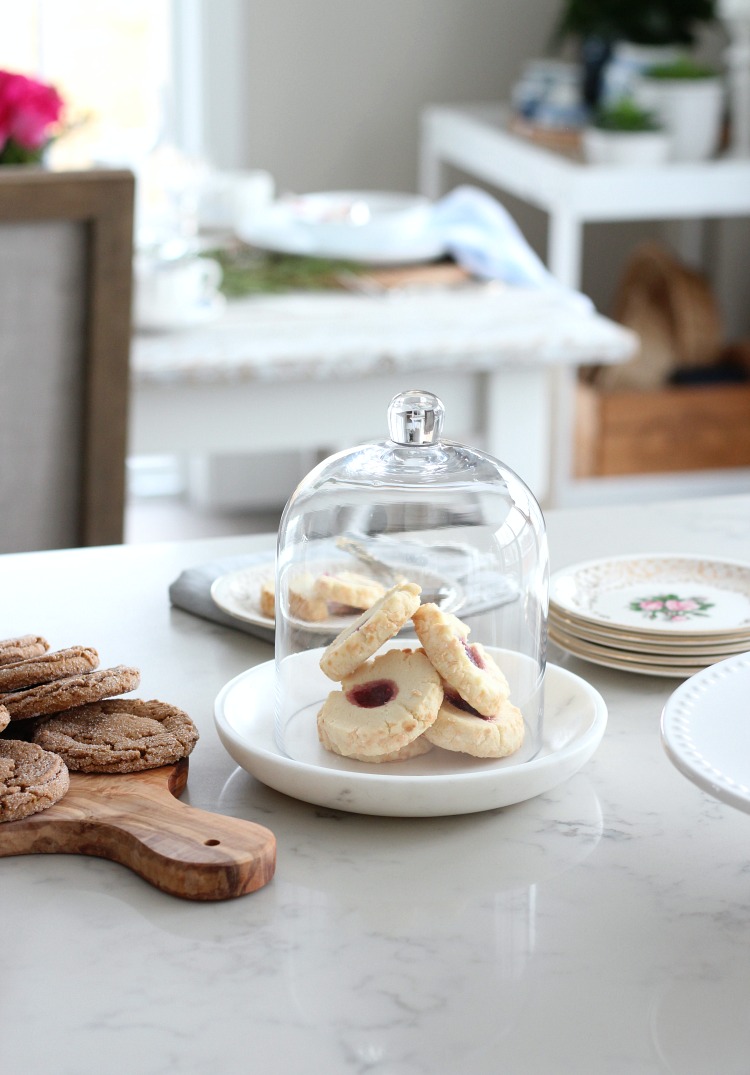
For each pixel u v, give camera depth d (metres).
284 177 3.43
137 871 0.69
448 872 0.69
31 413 1.64
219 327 2.03
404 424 0.84
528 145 2.99
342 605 0.82
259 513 3.53
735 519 1.29
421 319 2.08
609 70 3.01
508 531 0.82
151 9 3.30
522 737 0.77
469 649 0.78
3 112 2.20
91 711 0.83
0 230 1.53
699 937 0.64
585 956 0.62
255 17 3.29
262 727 0.83
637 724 0.88
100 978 0.60
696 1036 0.56
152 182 2.43
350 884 0.68
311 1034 0.56
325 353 1.91
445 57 3.43
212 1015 0.58
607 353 2.01
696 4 3.11
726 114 3.14
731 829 0.74
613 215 2.77
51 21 3.25
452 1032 0.56
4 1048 0.55
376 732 0.74
